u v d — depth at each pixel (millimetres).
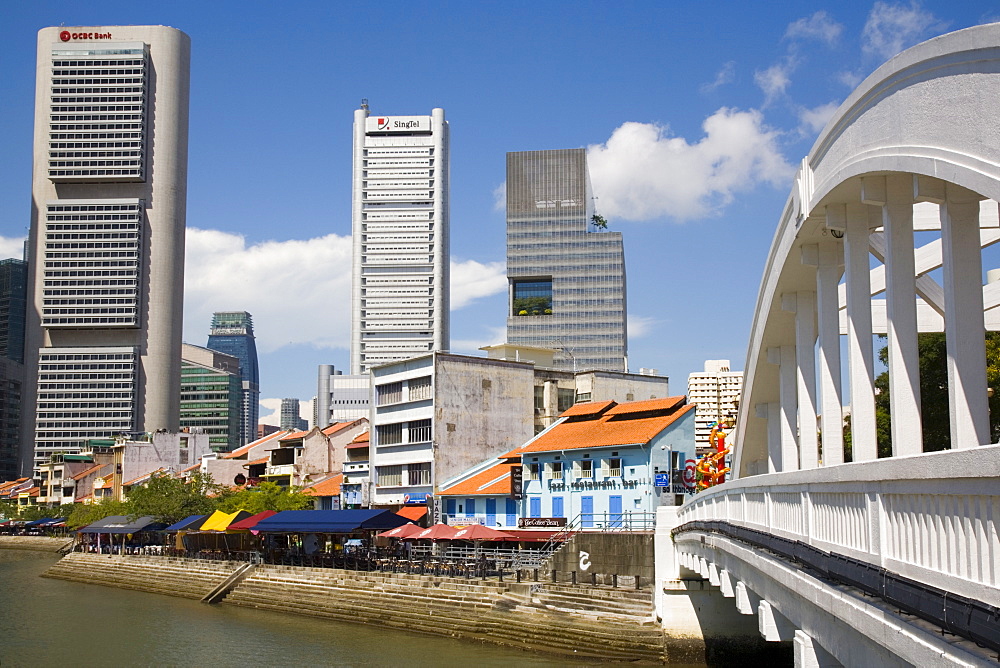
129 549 90062
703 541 28438
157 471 121438
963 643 9211
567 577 48344
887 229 18078
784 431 30688
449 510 69062
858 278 20953
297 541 75375
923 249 30328
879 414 48438
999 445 8477
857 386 20344
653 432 56188
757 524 21109
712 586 39312
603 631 40750
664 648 38656
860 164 18188
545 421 76875
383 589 54344
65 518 128750
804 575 15172
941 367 44531
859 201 21078
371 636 48688
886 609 11227
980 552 9164
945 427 44344
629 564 45188
